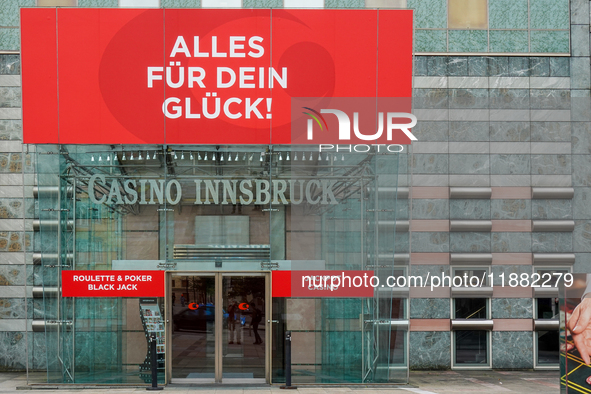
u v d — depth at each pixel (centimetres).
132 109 1168
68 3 1342
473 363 1369
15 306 1327
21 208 1339
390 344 1169
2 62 1344
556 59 1391
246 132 1174
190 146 1177
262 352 1165
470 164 1388
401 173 1196
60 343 1151
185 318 1169
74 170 1173
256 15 1177
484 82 1390
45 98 1160
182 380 1159
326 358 1163
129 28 1169
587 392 941
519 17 1389
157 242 1173
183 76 1173
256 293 1177
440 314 1370
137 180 1176
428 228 1380
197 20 1174
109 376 1148
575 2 1392
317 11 1184
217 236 1176
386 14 1184
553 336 1364
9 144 1340
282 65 1179
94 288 1158
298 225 1180
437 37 1389
